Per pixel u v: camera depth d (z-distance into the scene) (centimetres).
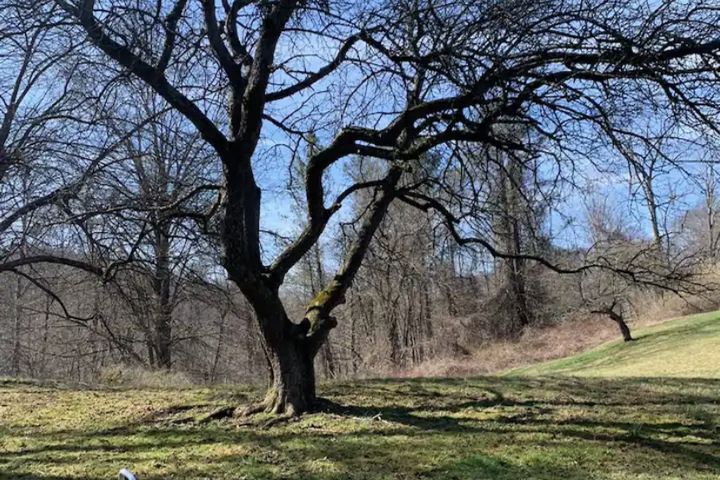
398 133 646
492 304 2855
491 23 560
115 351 1966
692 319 2514
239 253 602
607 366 2081
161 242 1214
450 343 2720
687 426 606
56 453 535
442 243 1086
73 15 560
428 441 548
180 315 1994
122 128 840
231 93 651
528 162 762
